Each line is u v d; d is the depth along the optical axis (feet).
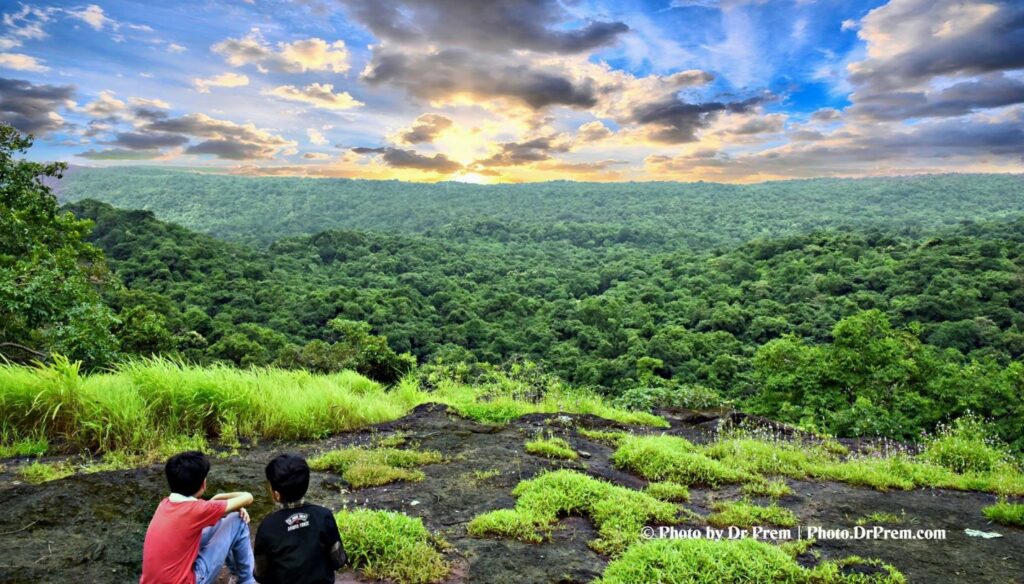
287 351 70.90
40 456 20.21
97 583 11.62
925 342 188.03
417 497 17.85
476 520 15.53
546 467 21.35
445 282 390.21
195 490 9.68
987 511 18.28
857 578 13.29
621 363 189.37
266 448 23.34
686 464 21.52
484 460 22.12
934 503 19.72
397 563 12.79
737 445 26.30
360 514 14.37
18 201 49.08
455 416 31.37
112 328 49.67
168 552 9.01
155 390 24.18
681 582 12.19
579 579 12.84
